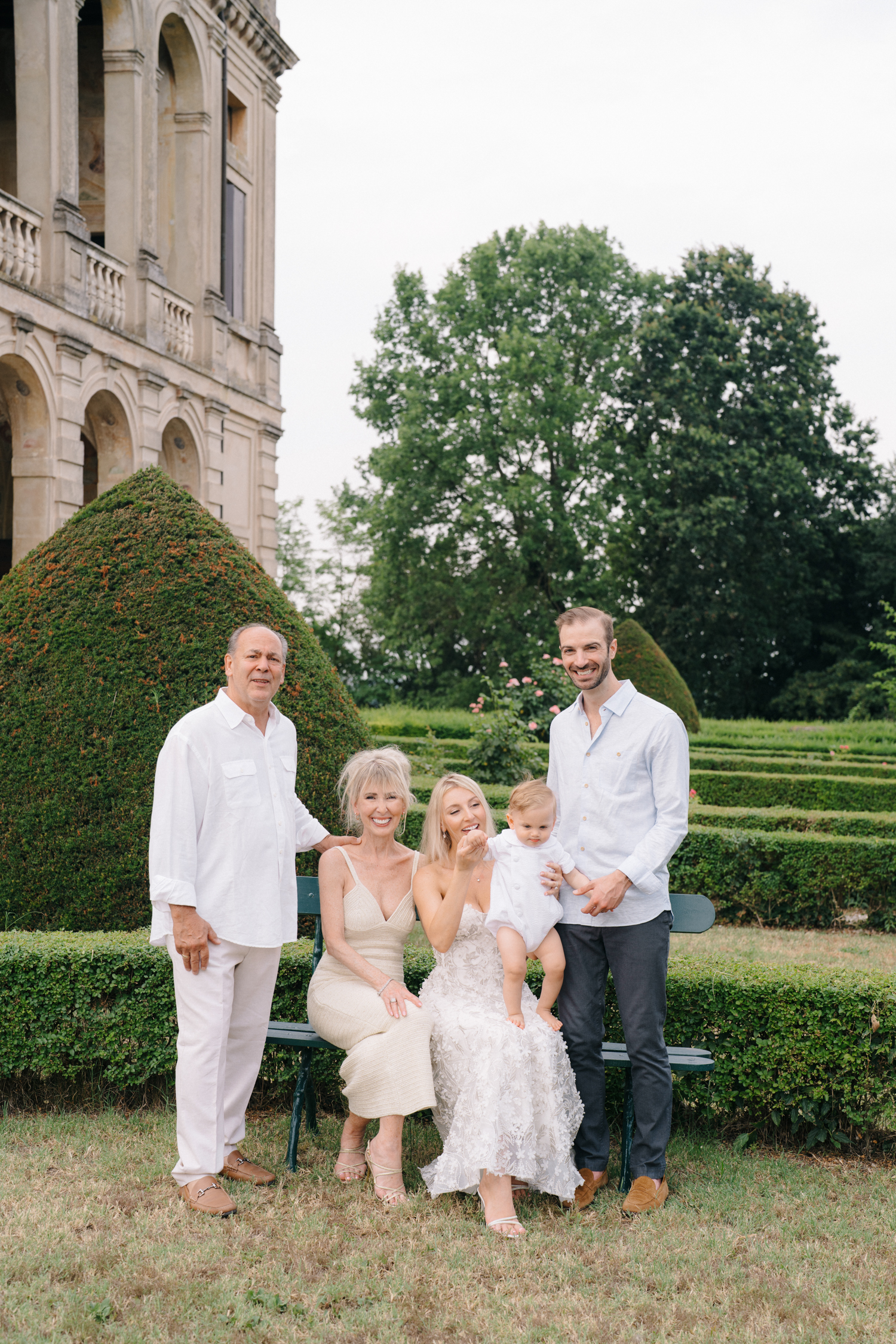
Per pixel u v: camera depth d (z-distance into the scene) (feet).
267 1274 10.18
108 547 18.84
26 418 41.37
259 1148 13.28
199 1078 11.70
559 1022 12.51
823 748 60.29
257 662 12.24
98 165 52.80
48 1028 14.30
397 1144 11.97
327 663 19.98
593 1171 12.39
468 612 102.47
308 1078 13.42
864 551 110.22
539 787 12.54
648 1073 12.10
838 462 107.14
